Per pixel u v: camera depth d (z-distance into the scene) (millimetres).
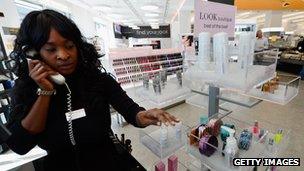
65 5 5605
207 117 1374
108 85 941
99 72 917
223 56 1053
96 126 807
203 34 1091
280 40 7910
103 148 871
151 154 2295
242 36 1030
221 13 1154
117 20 12047
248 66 1062
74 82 806
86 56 835
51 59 686
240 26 2666
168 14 9922
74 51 743
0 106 1661
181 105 3838
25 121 682
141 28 15312
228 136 1167
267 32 8469
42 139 765
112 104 942
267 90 1380
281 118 3174
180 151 1923
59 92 771
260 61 1318
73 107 789
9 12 2027
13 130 690
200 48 1145
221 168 1069
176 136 1365
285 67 6641
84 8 7215
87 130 787
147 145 1386
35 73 638
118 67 3025
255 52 1229
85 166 814
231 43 1104
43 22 644
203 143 1136
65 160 801
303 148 2268
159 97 1590
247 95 1375
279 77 1517
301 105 3713
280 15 9508
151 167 2070
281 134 1336
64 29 667
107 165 859
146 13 9070
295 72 6355
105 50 4762
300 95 4250
